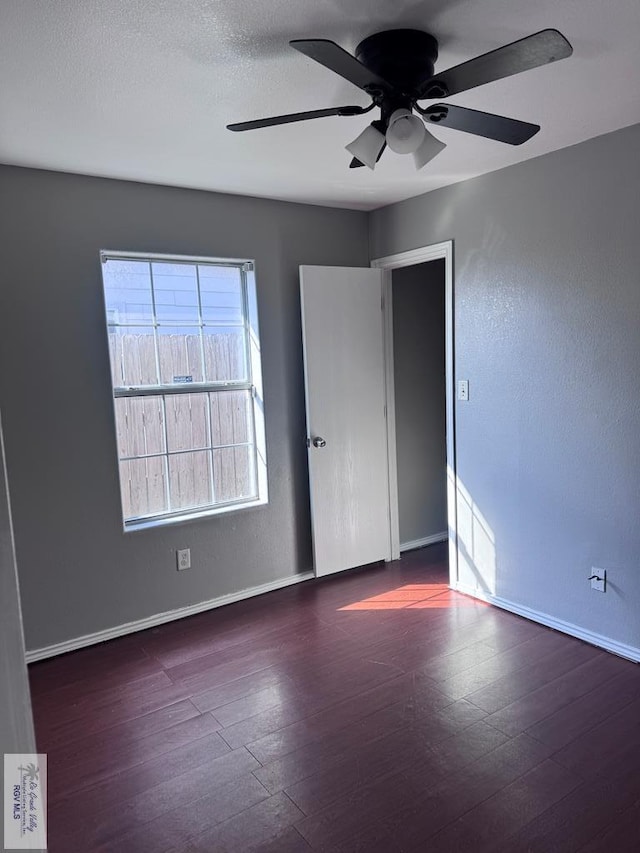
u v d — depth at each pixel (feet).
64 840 6.25
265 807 6.58
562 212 9.63
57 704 8.75
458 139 8.97
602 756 7.17
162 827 6.37
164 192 10.89
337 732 7.82
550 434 10.21
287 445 12.80
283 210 12.41
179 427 11.61
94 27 5.59
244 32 5.83
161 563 11.22
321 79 6.83
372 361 13.53
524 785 6.74
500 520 11.27
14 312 9.52
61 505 10.11
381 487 13.94
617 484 9.32
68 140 8.38
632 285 8.84
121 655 10.15
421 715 8.10
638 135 8.54
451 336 11.86
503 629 10.54
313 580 13.24
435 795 6.64
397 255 12.97
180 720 8.23
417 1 5.45
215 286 11.94
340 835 6.16
